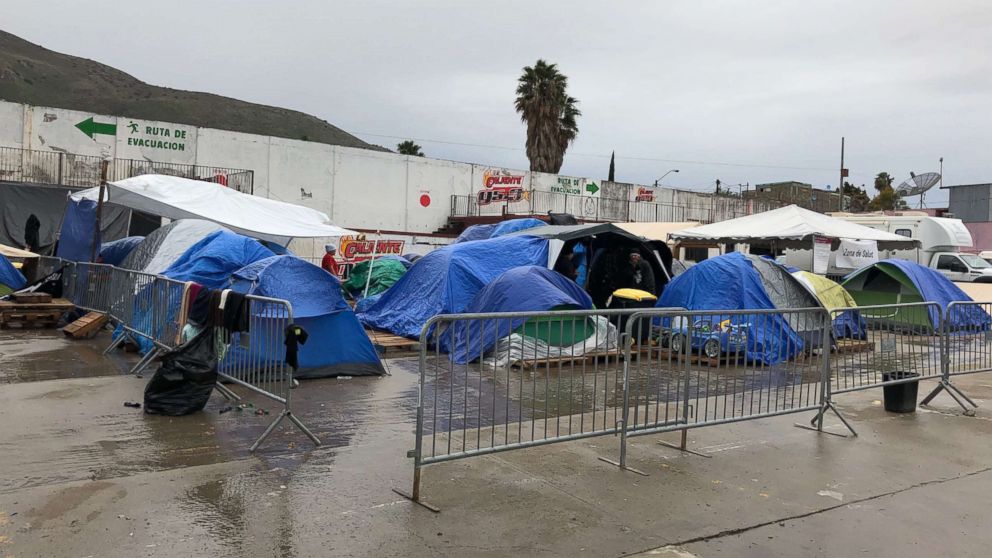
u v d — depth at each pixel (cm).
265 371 645
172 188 1422
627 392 559
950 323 833
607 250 1456
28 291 1329
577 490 502
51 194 2155
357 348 903
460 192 3619
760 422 722
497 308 1041
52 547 372
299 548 387
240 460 536
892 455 620
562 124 4781
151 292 891
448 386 846
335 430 635
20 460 519
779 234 1694
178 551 375
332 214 3209
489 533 420
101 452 543
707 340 638
